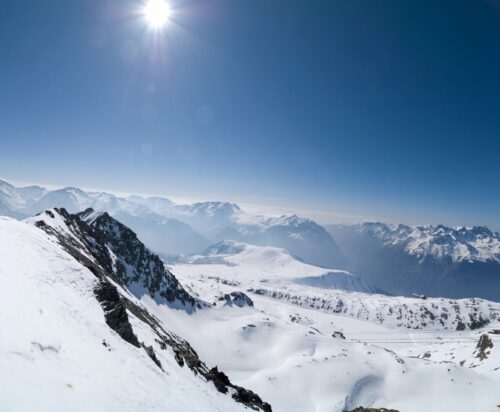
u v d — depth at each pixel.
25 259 32.53
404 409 106.50
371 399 114.12
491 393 102.25
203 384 40.97
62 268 37.34
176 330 144.62
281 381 121.56
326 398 112.88
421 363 133.62
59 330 20.38
